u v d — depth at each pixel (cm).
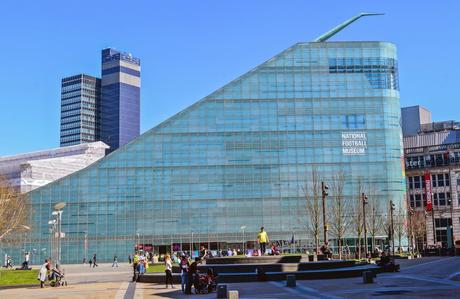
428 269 5456
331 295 3138
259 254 5991
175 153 12900
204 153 12912
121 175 12762
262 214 12706
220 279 4388
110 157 12800
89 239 12481
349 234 12206
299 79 13238
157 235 12575
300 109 13125
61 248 12362
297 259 5400
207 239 12588
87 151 18738
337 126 13088
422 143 15862
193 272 3600
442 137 15662
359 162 12950
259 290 3578
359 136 13062
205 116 13050
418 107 19112
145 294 3638
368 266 5244
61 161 17300
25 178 16250
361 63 13350
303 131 13050
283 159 12938
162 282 4694
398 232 12019
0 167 17888
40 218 12481
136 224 12594
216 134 12988
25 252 11844
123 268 8944
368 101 13225
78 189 12662
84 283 4966
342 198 12188
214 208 12719
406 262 7294
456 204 14338
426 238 14050
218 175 12850
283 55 13300
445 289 3347
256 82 13200
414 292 3186
